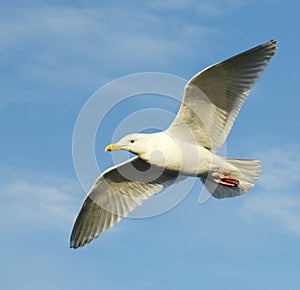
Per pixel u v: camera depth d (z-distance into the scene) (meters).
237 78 16.66
